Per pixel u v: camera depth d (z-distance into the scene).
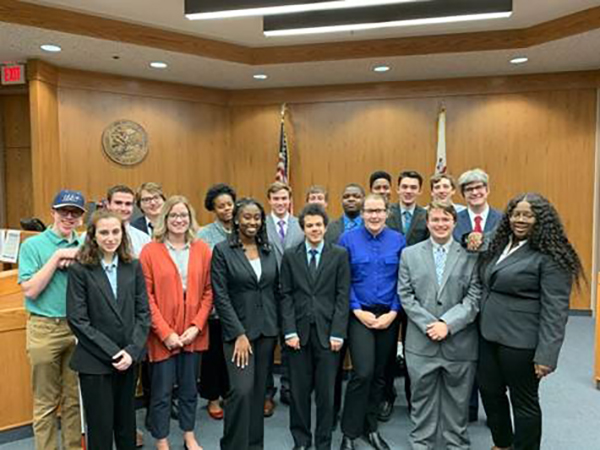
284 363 3.62
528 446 2.59
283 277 2.88
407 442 3.08
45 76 5.59
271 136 7.11
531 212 2.47
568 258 2.43
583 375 4.19
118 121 6.32
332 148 6.96
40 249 2.57
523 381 2.53
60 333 2.56
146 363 3.07
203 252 2.91
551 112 6.33
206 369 3.36
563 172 6.33
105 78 6.18
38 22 4.36
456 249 2.77
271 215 3.56
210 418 3.41
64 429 2.68
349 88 6.86
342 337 2.81
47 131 5.66
